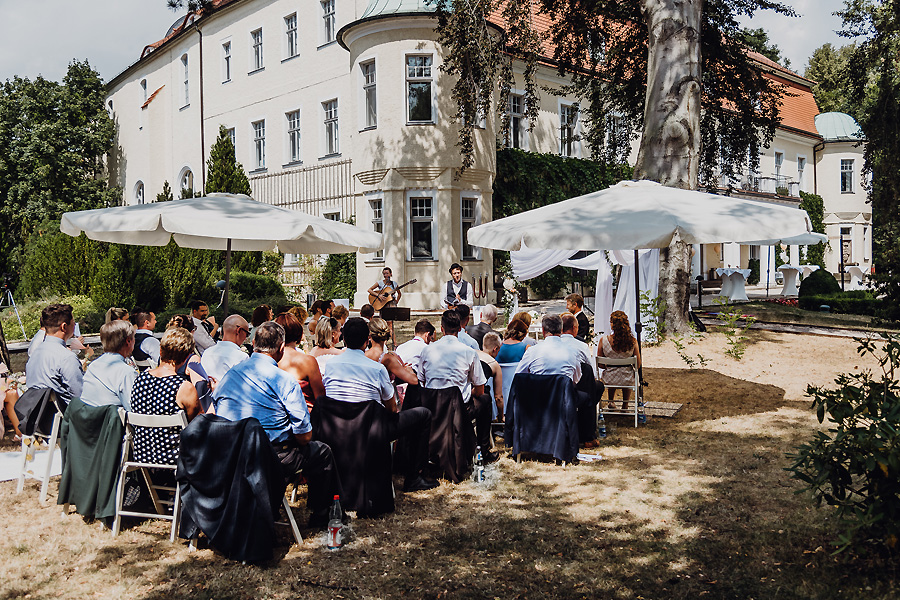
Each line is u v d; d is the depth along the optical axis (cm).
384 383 496
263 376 441
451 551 421
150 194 3406
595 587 369
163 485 459
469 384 589
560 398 596
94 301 1534
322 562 405
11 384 682
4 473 566
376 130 1919
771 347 1127
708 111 1712
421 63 1897
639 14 1496
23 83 3481
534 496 521
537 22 2430
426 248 1930
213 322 853
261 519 401
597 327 1126
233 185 2091
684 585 368
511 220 661
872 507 346
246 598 362
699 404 821
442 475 581
